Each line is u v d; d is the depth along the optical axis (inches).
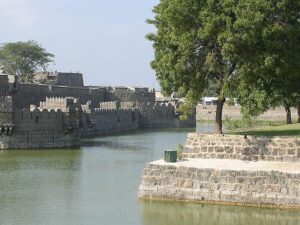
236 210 1599.4
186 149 1907.0
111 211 1653.5
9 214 1641.2
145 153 3292.3
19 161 2859.3
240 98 2891.2
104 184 2126.0
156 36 2080.5
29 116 3540.8
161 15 2020.2
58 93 5772.6
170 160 1790.1
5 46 7253.9
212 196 1648.6
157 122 6530.5
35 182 2176.4
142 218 1563.7
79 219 1573.6
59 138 3659.0
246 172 1617.9
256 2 1807.3
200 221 1519.4
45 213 1647.4
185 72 1974.7
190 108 2039.9
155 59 2108.8
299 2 1920.5
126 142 4205.2
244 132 2206.0
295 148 1775.3
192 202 1673.2
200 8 1898.4
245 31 1796.3
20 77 7126.0
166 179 1711.4
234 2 1844.2
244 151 1838.1
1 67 7209.6
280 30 1844.2
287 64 1882.4
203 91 2028.8
